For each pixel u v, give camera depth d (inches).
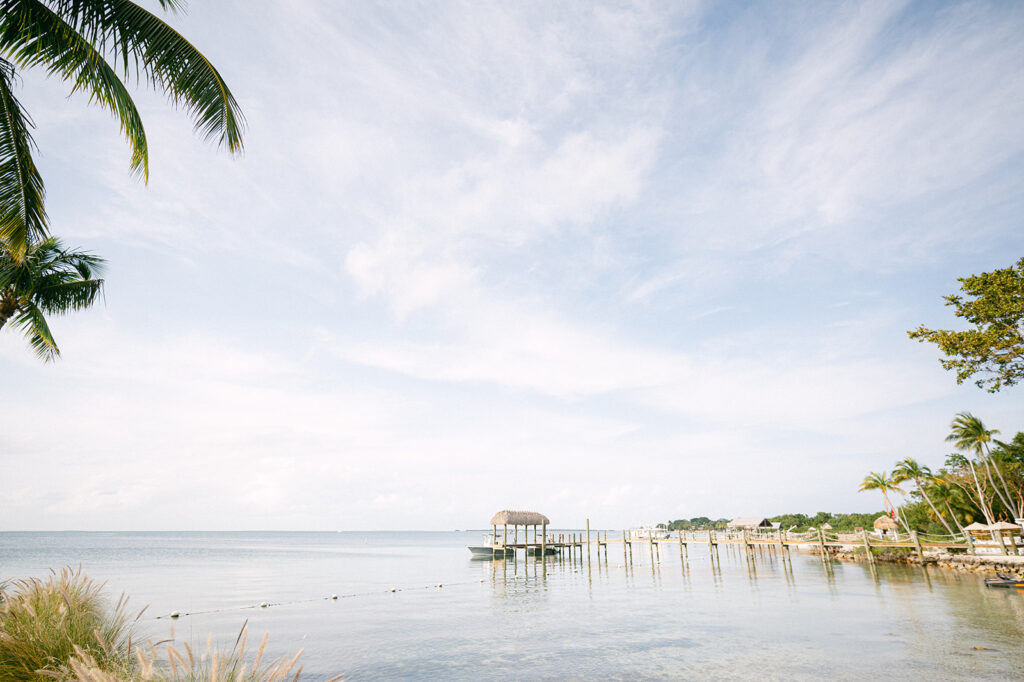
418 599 1195.9
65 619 311.6
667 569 2022.6
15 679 254.2
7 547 4254.4
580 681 523.2
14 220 364.2
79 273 747.4
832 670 534.6
